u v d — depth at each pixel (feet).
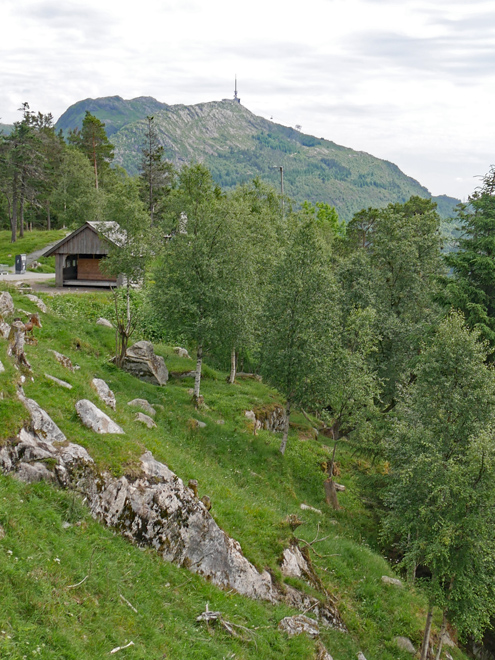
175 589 46.37
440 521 64.64
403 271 141.28
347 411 104.22
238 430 101.96
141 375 104.12
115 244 130.00
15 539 37.09
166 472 53.42
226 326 101.91
